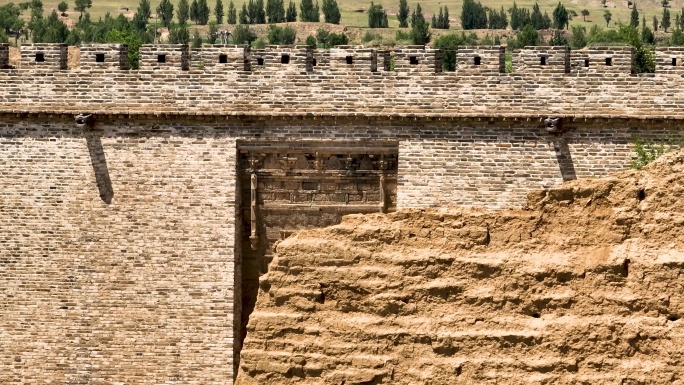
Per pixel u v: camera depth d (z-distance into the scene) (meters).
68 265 101.06
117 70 100.56
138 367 100.56
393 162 98.94
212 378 100.06
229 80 99.94
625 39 156.38
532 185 97.56
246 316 101.19
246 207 100.31
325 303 96.50
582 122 97.00
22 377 101.50
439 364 94.38
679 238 92.56
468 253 95.38
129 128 100.50
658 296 92.12
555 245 94.56
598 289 93.12
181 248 100.19
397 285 95.56
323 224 99.81
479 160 97.94
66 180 101.00
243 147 99.81
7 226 101.44
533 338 93.50
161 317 100.31
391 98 98.75
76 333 101.00
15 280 101.44
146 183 100.44
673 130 96.56
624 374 92.12
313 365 95.88
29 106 101.06
